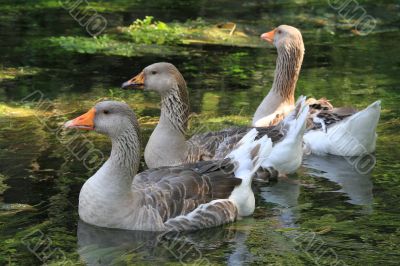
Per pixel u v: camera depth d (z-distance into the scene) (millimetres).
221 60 19062
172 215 9961
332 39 21516
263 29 22359
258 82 17234
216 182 10406
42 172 11805
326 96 16203
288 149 12055
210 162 10828
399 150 13258
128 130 10062
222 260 9086
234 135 12383
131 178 10016
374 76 17859
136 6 24859
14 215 10242
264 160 11969
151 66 12219
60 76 17344
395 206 10812
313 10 24844
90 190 10008
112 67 18156
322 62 19141
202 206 10102
